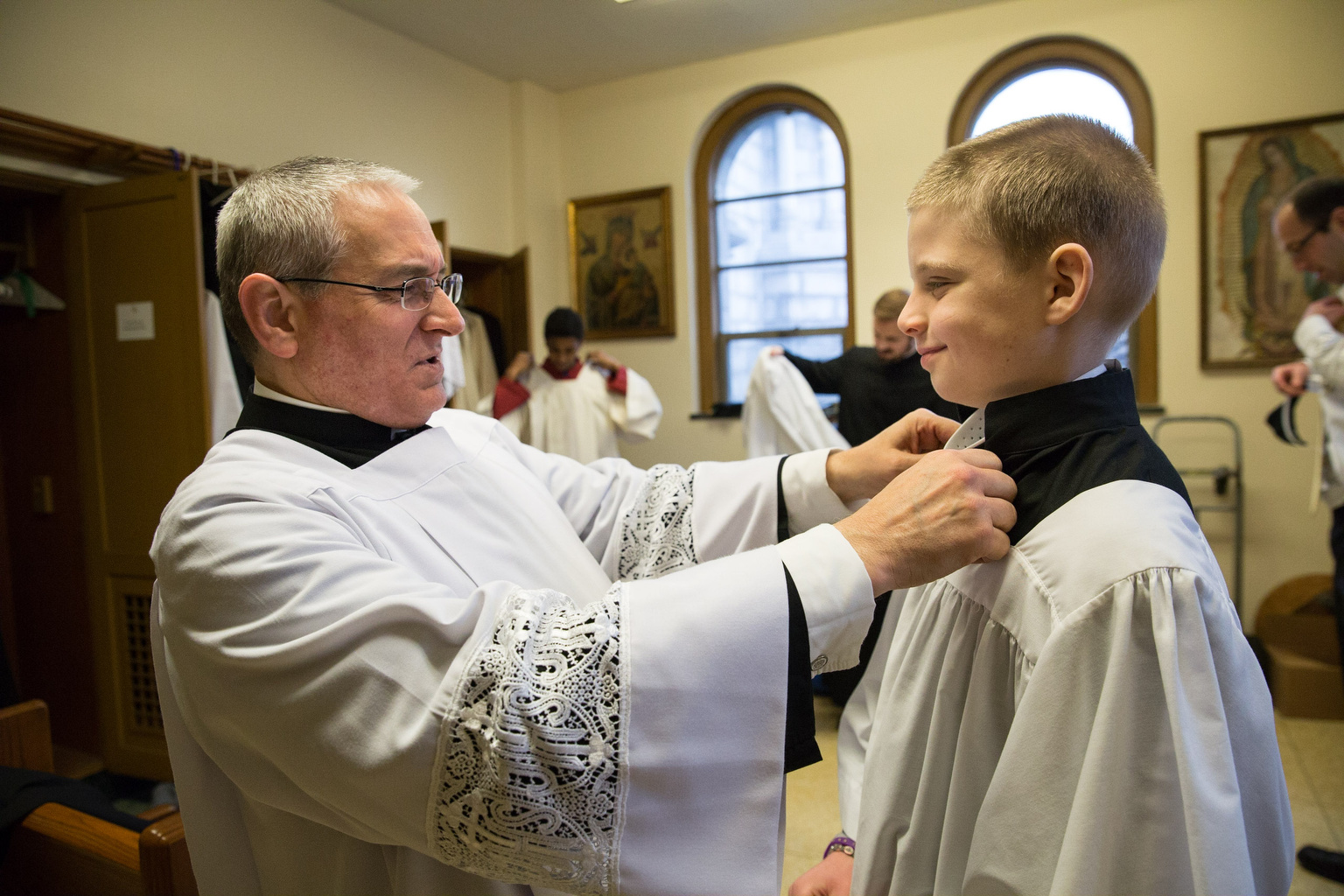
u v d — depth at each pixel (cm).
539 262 514
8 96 268
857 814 92
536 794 65
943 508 69
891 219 440
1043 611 63
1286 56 365
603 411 432
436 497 99
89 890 97
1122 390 71
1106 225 63
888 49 435
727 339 498
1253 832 60
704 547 110
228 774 82
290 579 74
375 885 83
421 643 71
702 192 492
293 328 96
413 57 438
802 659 70
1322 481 260
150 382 279
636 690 66
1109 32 392
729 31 438
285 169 96
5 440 312
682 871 67
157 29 313
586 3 400
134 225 277
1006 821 60
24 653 317
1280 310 370
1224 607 59
